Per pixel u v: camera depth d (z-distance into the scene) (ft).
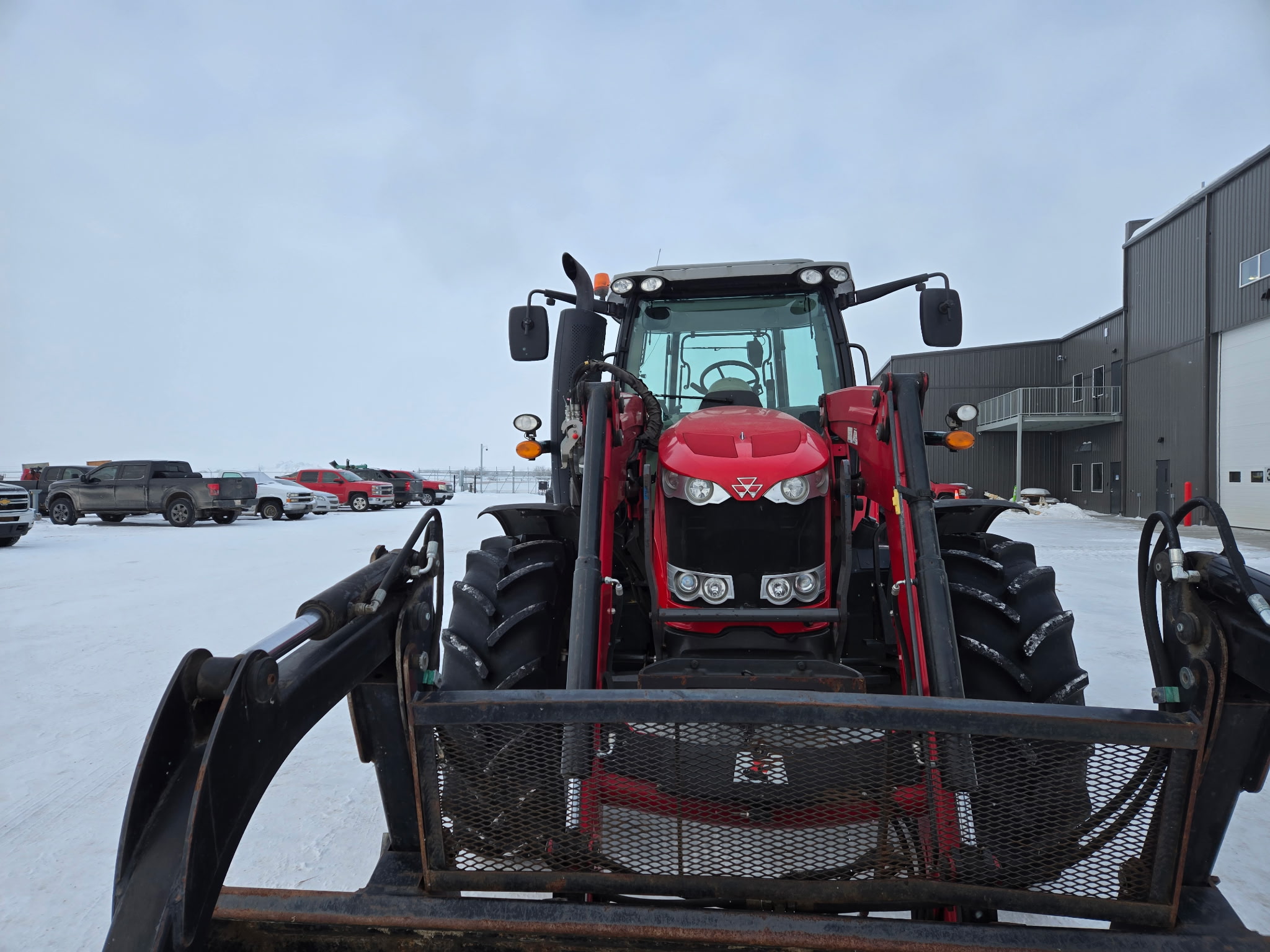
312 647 4.00
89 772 9.46
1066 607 20.51
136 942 2.83
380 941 4.00
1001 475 94.94
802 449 7.06
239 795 3.25
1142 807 4.21
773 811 4.44
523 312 9.82
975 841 4.25
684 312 10.64
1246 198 58.44
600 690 4.33
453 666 6.69
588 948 3.90
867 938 3.82
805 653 6.64
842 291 10.37
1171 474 67.92
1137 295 74.18
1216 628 4.00
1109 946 3.80
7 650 15.42
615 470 6.96
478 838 4.57
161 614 19.17
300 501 63.93
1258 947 3.82
